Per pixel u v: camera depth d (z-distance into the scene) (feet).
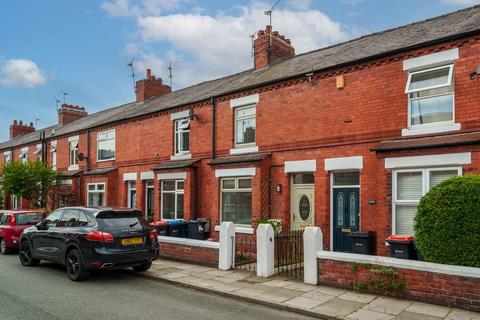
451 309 22.77
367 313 22.53
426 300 24.03
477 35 30.81
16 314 22.39
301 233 36.78
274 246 34.65
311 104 40.91
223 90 51.08
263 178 43.47
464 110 31.24
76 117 99.55
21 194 71.97
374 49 39.01
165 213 55.88
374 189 35.63
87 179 70.59
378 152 33.94
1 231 46.55
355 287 26.76
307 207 41.57
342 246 37.96
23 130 120.78
